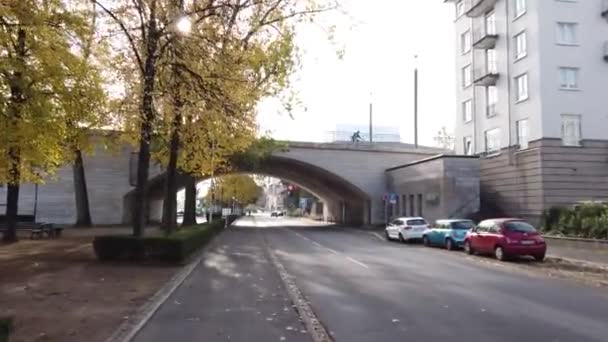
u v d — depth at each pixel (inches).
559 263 790.5
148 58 665.6
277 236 1513.3
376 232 1712.6
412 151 2180.1
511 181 1448.1
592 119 1386.6
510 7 1498.5
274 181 6702.8
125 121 772.0
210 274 632.4
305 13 826.2
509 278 612.1
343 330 339.0
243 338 319.6
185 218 1283.2
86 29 578.9
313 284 552.4
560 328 343.9
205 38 639.8
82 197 1592.0
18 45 506.0
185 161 972.6
